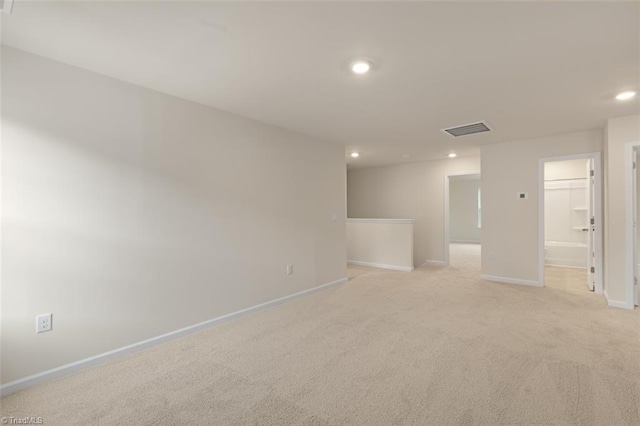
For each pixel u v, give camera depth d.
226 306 3.25
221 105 3.08
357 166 7.27
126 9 1.62
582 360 2.33
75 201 2.26
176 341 2.76
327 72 2.36
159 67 2.29
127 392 1.98
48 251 2.13
